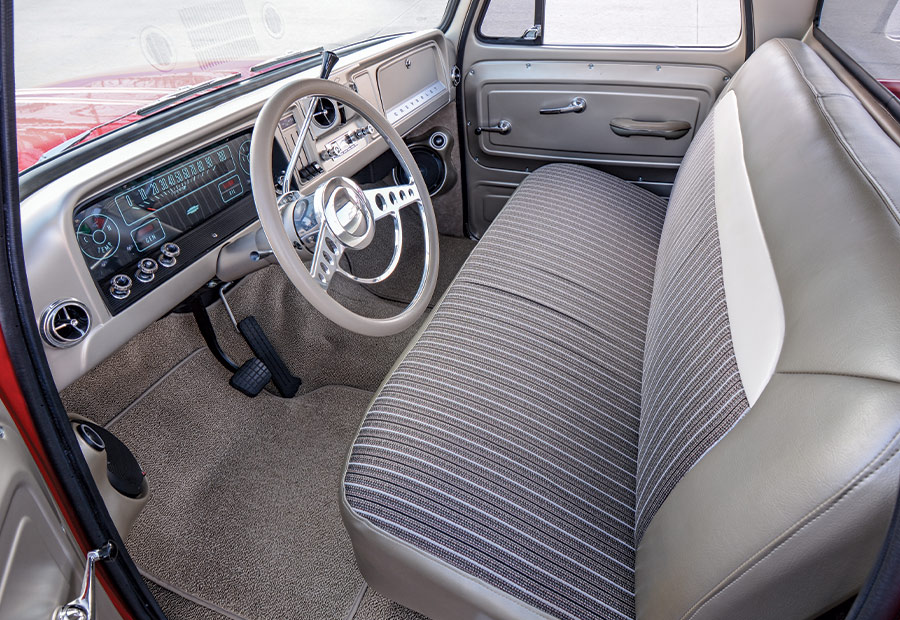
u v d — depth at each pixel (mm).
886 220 730
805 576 602
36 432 716
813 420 600
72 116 1135
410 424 1094
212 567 1387
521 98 2139
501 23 2064
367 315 2137
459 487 983
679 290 1195
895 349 568
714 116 1629
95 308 994
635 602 881
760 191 1077
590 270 1590
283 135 1422
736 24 1818
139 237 1090
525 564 903
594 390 1246
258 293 2023
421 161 2340
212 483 1562
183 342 1796
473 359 1265
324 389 1866
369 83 1762
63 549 733
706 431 826
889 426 530
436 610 994
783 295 812
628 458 1132
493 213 2465
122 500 1129
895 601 427
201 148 1202
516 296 1475
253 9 1506
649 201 1974
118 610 889
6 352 662
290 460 1638
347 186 1117
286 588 1348
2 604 567
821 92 1185
